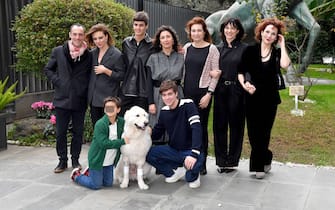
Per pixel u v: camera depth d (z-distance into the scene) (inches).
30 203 161.6
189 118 175.0
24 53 269.0
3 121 247.0
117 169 181.9
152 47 190.1
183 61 187.8
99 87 193.6
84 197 167.8
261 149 189.5
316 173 200.2
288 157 226.4
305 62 370.9
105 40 191.0
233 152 199.3
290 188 179.2
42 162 219.6
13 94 257.8
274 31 180.4
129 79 191.5
